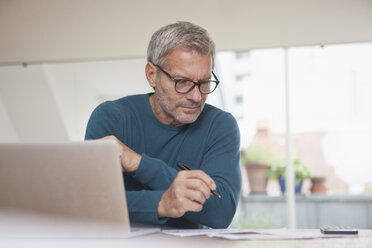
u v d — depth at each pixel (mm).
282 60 3709
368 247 900
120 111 1507
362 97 3568
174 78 1369
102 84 3967
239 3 3812
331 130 3594
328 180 3570
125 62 3949
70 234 1021
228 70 3732
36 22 4062
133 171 1287
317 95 3641
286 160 3629
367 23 3660
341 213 3525
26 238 1030
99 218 1021
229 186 1360
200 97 1377
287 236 1036
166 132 1511
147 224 1205
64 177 1021
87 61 3992
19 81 4059
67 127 3982
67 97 3982
